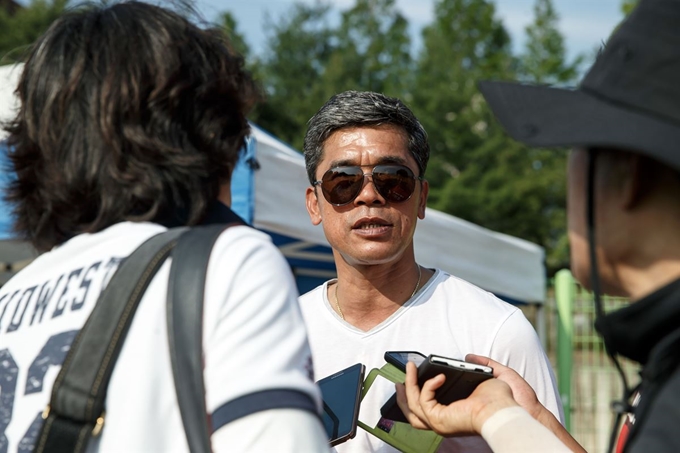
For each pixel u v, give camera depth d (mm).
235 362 1042
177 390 1032
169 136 1192
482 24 39938
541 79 35875
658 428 965
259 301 1089
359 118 2322
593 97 1113
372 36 40625
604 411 6969
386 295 2277
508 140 27156
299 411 1028
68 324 1108
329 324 2311
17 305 1210
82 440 1030
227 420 1007
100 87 1186
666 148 999
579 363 7113
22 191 1258
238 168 3803
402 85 33531
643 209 1093
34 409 1073
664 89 1033
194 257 1097
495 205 25531
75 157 1183
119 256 1142
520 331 2152
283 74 38562
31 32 26672
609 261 1135
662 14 1061
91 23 1246
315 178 2441
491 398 1429
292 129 32000
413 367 1562
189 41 1258
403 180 2283
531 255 6863
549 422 1651
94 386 1045
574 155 1196
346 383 1956
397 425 1872
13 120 1287
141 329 1072
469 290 2273
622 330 1081
